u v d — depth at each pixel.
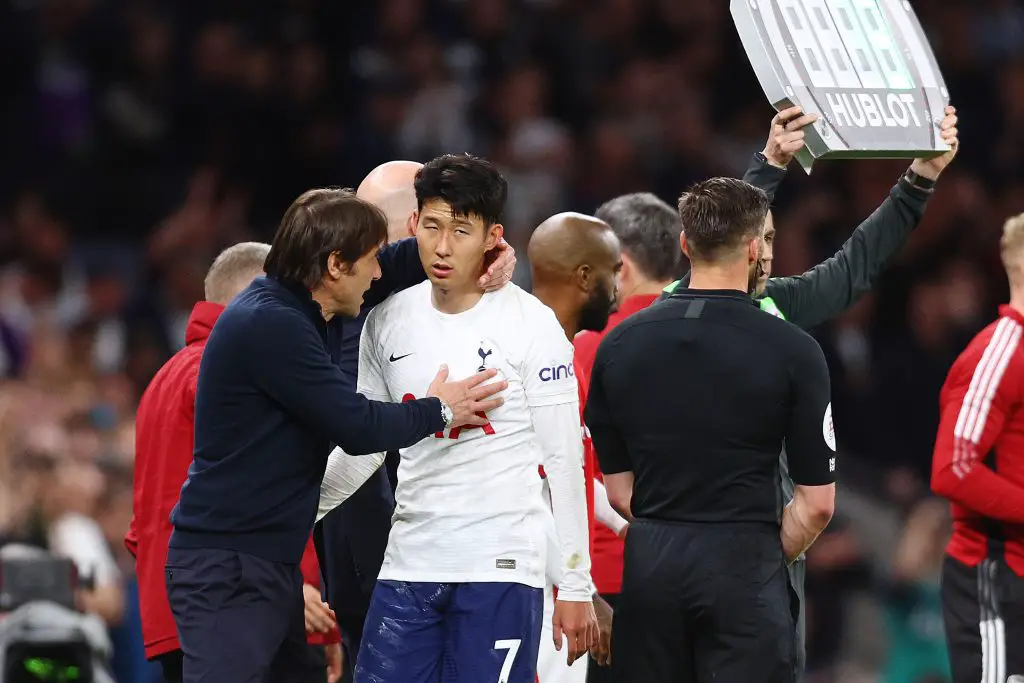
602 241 15.79
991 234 40.56
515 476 13.65
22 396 27.39
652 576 14.09
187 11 42.09
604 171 40.28
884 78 15.30
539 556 13.74
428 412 13.34
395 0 42.72
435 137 40.53
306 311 13.87
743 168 42.09
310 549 15.94
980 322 37.19
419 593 13.61
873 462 32.25
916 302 35.12
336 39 42.50
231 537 13.80
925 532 28.19
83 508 23.41
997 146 43.66
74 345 31.89
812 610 28.47
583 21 44.53
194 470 14.03
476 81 42.16
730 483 13.98
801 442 13.90
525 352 13.70
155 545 15.47
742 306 14.09
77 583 18.77
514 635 13.47
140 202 39.03
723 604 13.87
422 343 13.83
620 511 14.88
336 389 13.54
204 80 41.03
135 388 32.97
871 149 14.97
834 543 28.77
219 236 36.78
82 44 40.94
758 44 14.98
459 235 13.42
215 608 13.73
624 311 16.92
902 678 27.70
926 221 39.81
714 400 13.92
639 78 43.22
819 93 14.96
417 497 13.76
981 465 16.48
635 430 14.29
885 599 28.36
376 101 41.00
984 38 46.31
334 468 14.43
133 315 34.22
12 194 38.44
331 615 15.83
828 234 39.66
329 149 40.69
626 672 14.37
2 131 39.53
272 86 41.22
